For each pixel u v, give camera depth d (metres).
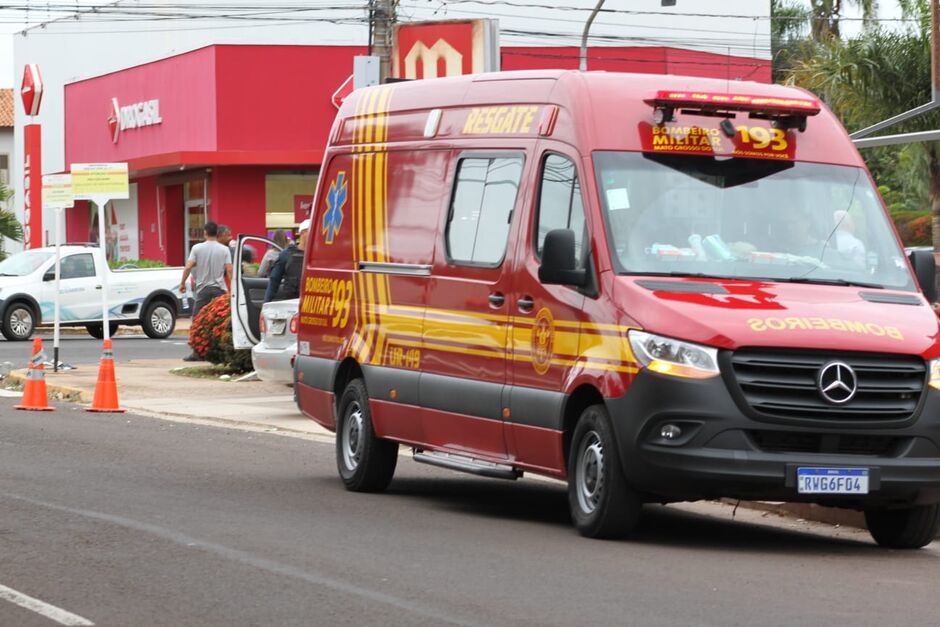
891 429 12.62
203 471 17.75
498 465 14.90
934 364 12.80
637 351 12.68
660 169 13.79
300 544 12.55
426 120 16.22
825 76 40.12
